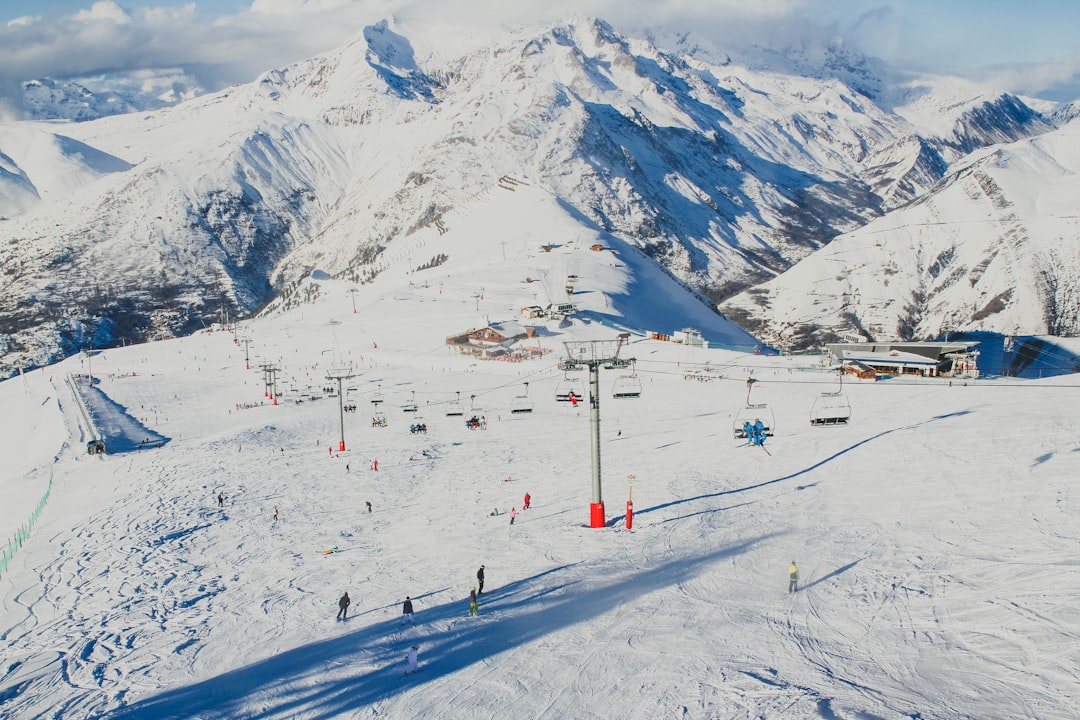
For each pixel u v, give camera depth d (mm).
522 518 52469
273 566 46969
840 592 35219
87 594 43469
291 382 133875
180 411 116125
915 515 43906
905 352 108625
